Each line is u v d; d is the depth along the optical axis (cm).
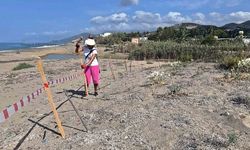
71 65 3309
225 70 1698
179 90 1191
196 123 859
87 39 1338
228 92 1160
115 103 1120
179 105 1015
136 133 809
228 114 907
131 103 1086
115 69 2669
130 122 884
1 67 4009
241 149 722
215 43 3759
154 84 1374
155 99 1113
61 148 762
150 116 923
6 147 811
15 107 859
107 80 1817
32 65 3900
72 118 987
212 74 1570
